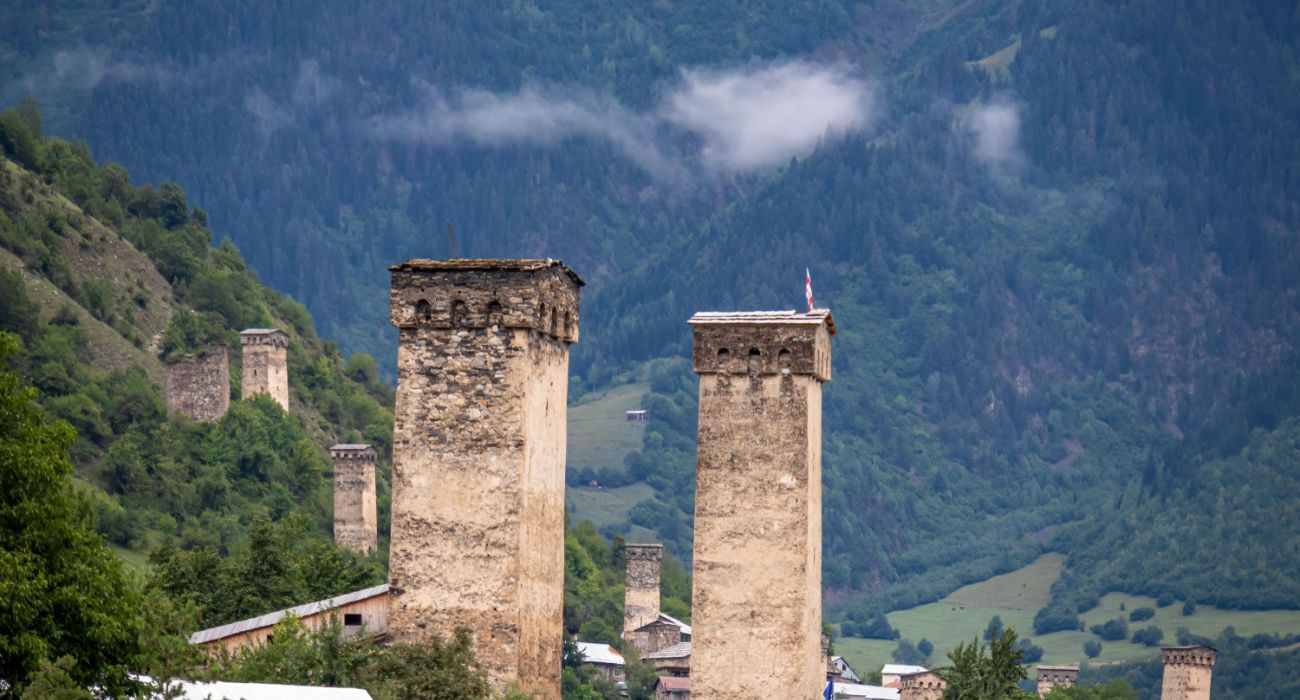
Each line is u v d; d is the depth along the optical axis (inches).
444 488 6943.9
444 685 6604.3
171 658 5403.5
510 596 6870.1
